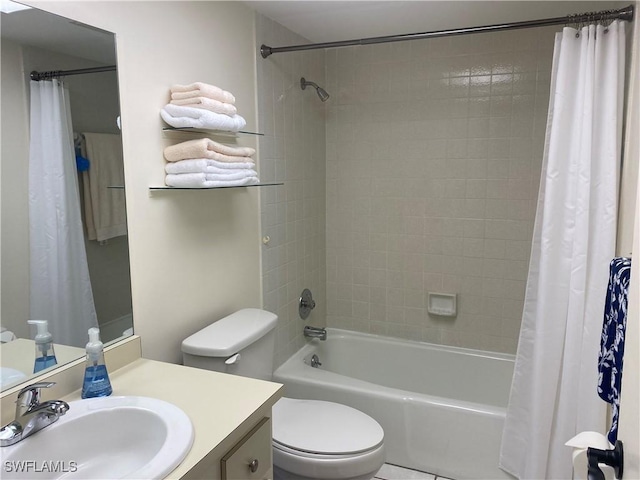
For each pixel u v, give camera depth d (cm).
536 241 204
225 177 175
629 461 73
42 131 131
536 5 222
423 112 285
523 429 210
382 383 309
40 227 132
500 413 216
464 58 271
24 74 125
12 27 122
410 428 230
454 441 223
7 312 125
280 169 256
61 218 137
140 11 159
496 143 271
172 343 181
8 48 121
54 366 136
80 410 122
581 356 194
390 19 242
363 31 263
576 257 193
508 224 274
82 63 140
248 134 217
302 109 278
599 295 190
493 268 281
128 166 157
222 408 129
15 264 126
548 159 197
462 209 284
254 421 128
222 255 210
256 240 237
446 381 293
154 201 169
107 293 152
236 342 176
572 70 194
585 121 188
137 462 121
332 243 319
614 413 106
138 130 161
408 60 284
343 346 314
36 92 129
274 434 182
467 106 274
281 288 264
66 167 138
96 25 144
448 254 291
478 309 288
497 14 235
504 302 281
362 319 319
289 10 228
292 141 268
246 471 128
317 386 245
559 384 202
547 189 196
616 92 186
